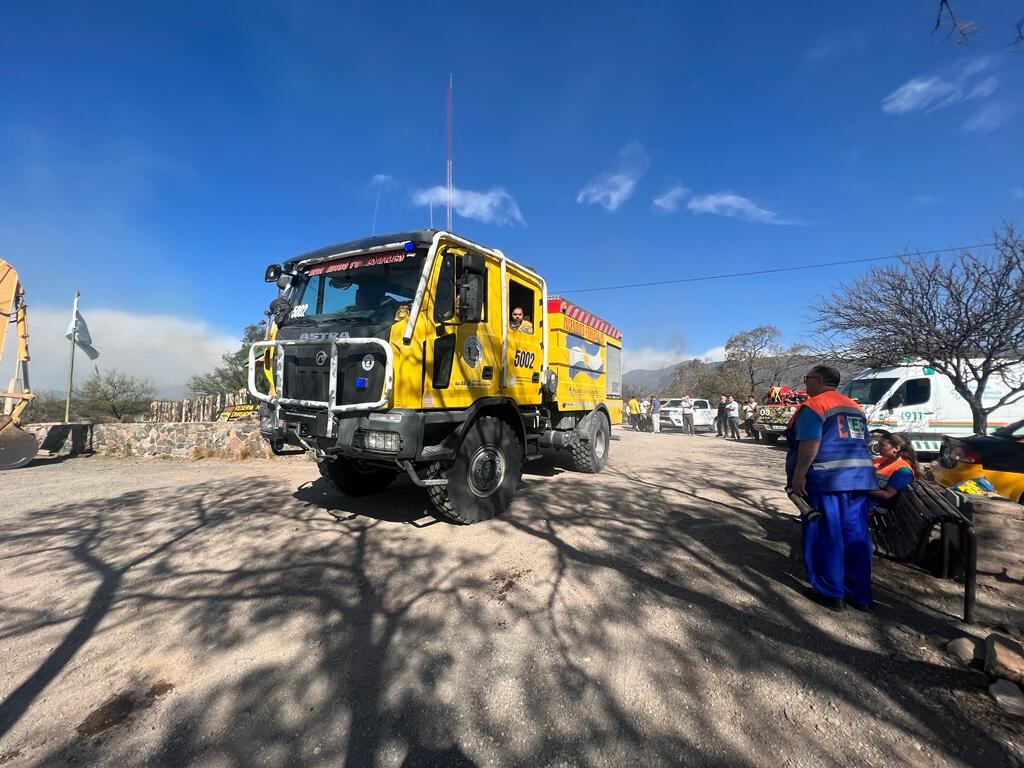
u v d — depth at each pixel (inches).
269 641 121.7
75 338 531.8
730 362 1758.1
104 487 299.1
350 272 209.2
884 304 388.2
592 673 107.4
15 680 107.1
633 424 1036.5
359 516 225.9
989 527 151.3
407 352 178.7
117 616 134.6
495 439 220.7
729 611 135.3
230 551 182.1
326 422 185.2
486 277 213.2
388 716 95.0
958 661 112.5
